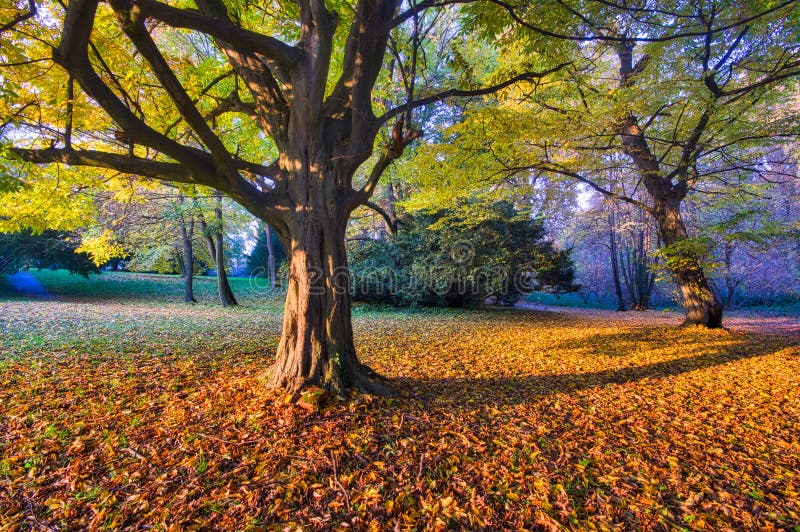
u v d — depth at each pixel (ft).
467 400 14.19
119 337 24.75
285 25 19.19
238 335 27.94
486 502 7.82
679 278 35.99
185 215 45.19
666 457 10.21
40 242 49.93
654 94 24.11
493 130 21.22
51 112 14.78
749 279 63.16
